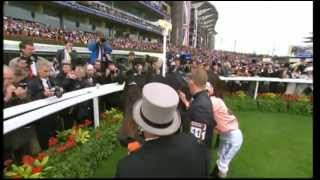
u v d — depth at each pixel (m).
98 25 34.59
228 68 8.80
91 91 4.88
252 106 4.95
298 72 7.91
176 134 1.56
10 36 8.40
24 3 24.97
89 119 4.86
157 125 1.50
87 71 5.27
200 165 1.41
